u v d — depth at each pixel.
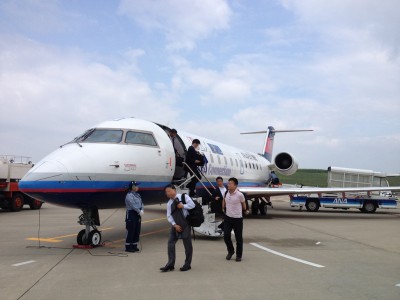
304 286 6.08
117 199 9.79
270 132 29.44
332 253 9.02
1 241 10.42
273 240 10.95
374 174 26.88
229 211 8.05
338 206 23.64
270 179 27.09
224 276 6.69
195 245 9.93
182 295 5.57
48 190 8.43
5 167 19.20
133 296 5.52
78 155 9.13
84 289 5.86
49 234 11.79
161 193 11.29
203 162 12.05
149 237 11.31
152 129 11.31
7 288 5.90
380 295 5.64
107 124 10.61
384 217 19.84
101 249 9.27
